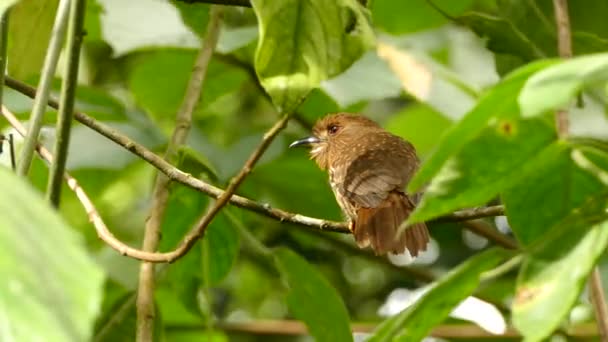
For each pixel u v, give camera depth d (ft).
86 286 11.29
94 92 41.60
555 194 23.41
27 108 38.17
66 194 46.44
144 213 50.52
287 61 23.22
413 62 40.50
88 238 48.88
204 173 32.55
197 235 24.95
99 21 42.04
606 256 37.86
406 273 45.57
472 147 19.40
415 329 20.02
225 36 38.11
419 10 43.11
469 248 51.08
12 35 30.48
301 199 45.75
